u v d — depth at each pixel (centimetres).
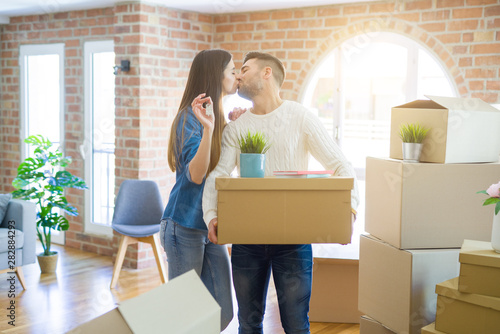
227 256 229
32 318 375
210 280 226
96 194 566
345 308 363
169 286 134
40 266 487
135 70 484
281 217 184
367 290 240
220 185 183
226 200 184
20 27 613
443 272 217
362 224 509
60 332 350
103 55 547
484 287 191
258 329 218
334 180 182
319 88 619
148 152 496
